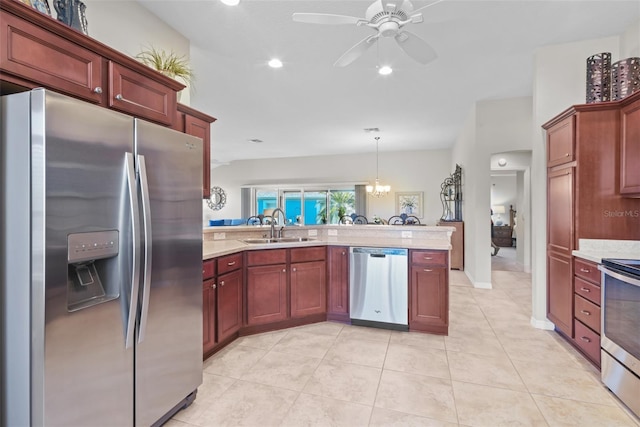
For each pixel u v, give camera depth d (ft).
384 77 11.97
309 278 10.37
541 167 10.10
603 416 5.80
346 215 27.91
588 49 9.51
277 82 12.32
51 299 3.73
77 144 4.00
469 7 7.78
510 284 16.08
